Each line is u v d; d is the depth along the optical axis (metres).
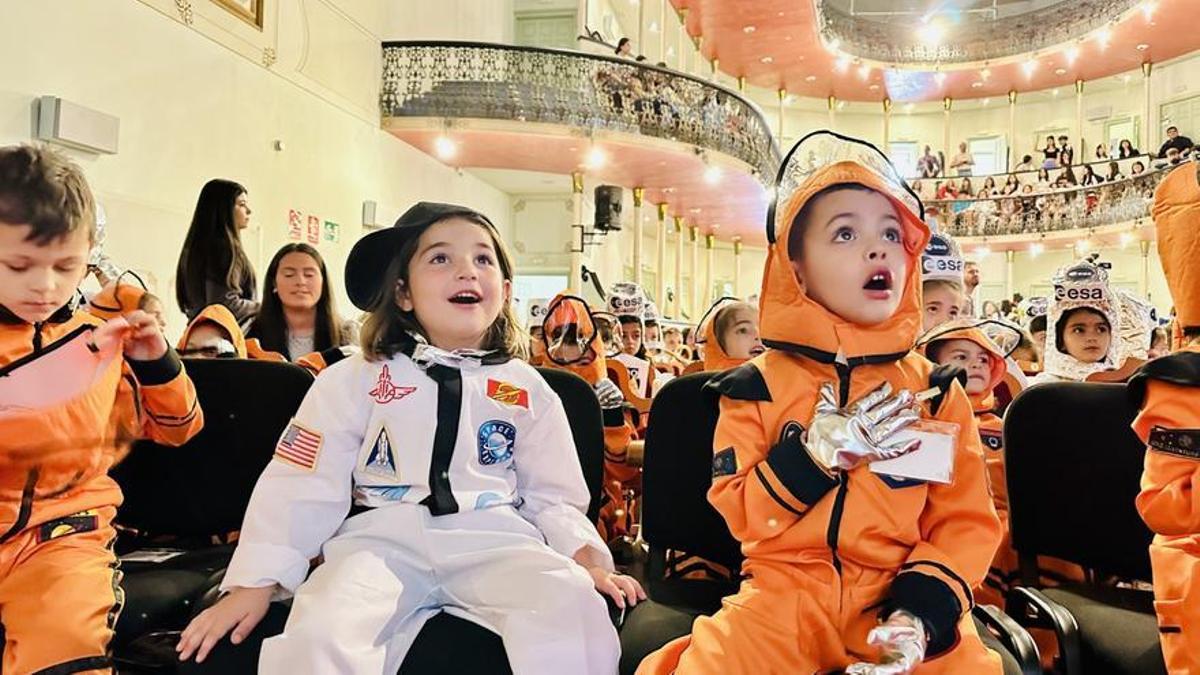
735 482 1.40
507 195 12.86
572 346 3.11
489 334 1.66
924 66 16.55
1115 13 14.11
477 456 1.49
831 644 1.27
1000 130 18.28
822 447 1.30
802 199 1.44
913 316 1.47
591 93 9.22
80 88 4.30
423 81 8.39
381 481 1.44
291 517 1.36
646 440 1.89
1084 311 3.00
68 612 1.27
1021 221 16.34
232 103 5.67
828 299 1.45
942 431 1.33
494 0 11.45
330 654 1.13
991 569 2.12
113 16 4.53
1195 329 1.48
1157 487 1.36
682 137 10.09
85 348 1.46
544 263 12.96
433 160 9.71
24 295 1.28
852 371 1.43
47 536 1.36
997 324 3.82
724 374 1.57
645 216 15.30
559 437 1.59
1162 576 1.33
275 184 6.25
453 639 1.28
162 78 4.93
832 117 18.09
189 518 1.96
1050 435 1.82
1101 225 15.02
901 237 1.45
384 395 1.48
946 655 1.22
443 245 1.55
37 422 1.35
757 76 17.22
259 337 2.91
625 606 1.43
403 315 1.57
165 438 1.71
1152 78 15.76
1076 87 16.89
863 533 1.31
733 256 19.56
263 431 2.00
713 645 1.27
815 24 14.54
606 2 13.70
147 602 1.58
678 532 1.81
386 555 1.33
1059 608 1.54
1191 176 1.48
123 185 4.60
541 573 1.30
